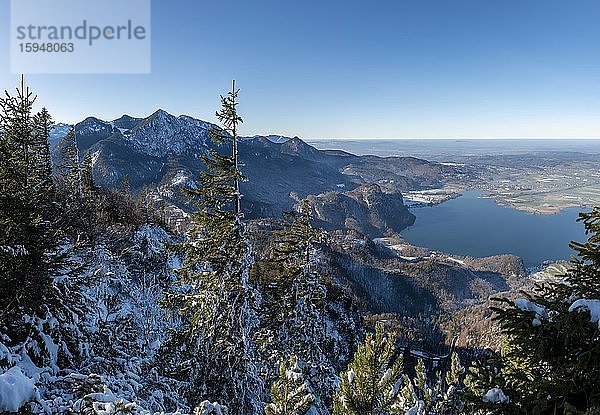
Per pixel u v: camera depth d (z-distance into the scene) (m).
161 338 21.58
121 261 28.72
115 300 20.38
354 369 7.86
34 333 9.34
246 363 12.49
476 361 6.03
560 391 5.02
